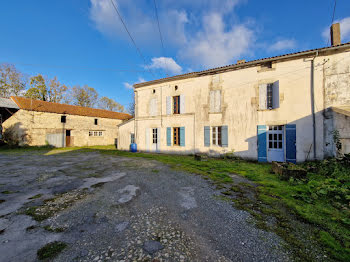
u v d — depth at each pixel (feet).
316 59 23.25
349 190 11.35
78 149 48.16
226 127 29.55
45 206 10.46
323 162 19.13
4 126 51.65
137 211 9.81
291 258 5.97
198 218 8.96
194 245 6.79
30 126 48.32
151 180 16.02
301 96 23.95
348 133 20.11
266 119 26.20
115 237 7.33
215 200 11.25
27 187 14.07
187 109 34.14
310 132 23.22
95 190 13.37
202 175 17.72
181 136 34.65
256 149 26.86
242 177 16.88
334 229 7.61
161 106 37.83
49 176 17.54
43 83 74.08
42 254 6.25
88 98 95.91
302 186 13.38
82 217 9.11
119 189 13.60
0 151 41.19
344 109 19.92
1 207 10.27
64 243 6.92
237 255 6.20
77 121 59.67
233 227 8.07
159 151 37.73
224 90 30.12
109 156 32.91
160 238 7.26
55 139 53.57
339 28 23.94
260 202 10.77
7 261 5.87
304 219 8.59
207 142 31.55
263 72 26.71
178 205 10.58
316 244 6.68
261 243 6.84
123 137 44.93
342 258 5.82
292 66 24.64
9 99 49.26
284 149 25.00
